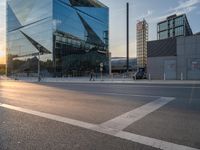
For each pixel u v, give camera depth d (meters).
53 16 67.75
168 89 18.47
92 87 22.33
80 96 14.47
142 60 95.69
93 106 10.41
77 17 77.06
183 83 27.38
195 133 5.96
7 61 90.56
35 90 19.98
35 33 74.88
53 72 67.19
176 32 103.25
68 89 20.45
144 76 43.53
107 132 6.16
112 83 29.64
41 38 72.00
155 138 5.58
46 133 6.17
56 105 10.87
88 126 6.81
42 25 71.62
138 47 97.56
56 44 68.25
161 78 41.12
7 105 11.10
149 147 4.98
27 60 78.69
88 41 81.06
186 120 7.41
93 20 84.50
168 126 6.67
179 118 7.70
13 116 8.41
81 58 77.25
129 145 5.12
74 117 8.09
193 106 10.08
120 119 7.66
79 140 5.54
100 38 87.62
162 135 5.81
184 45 39.09
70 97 14.02
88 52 80.69
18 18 84.12
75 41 75.19
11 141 5.55
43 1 71.31
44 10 70.88
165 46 40.97
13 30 86.75
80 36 77.50
